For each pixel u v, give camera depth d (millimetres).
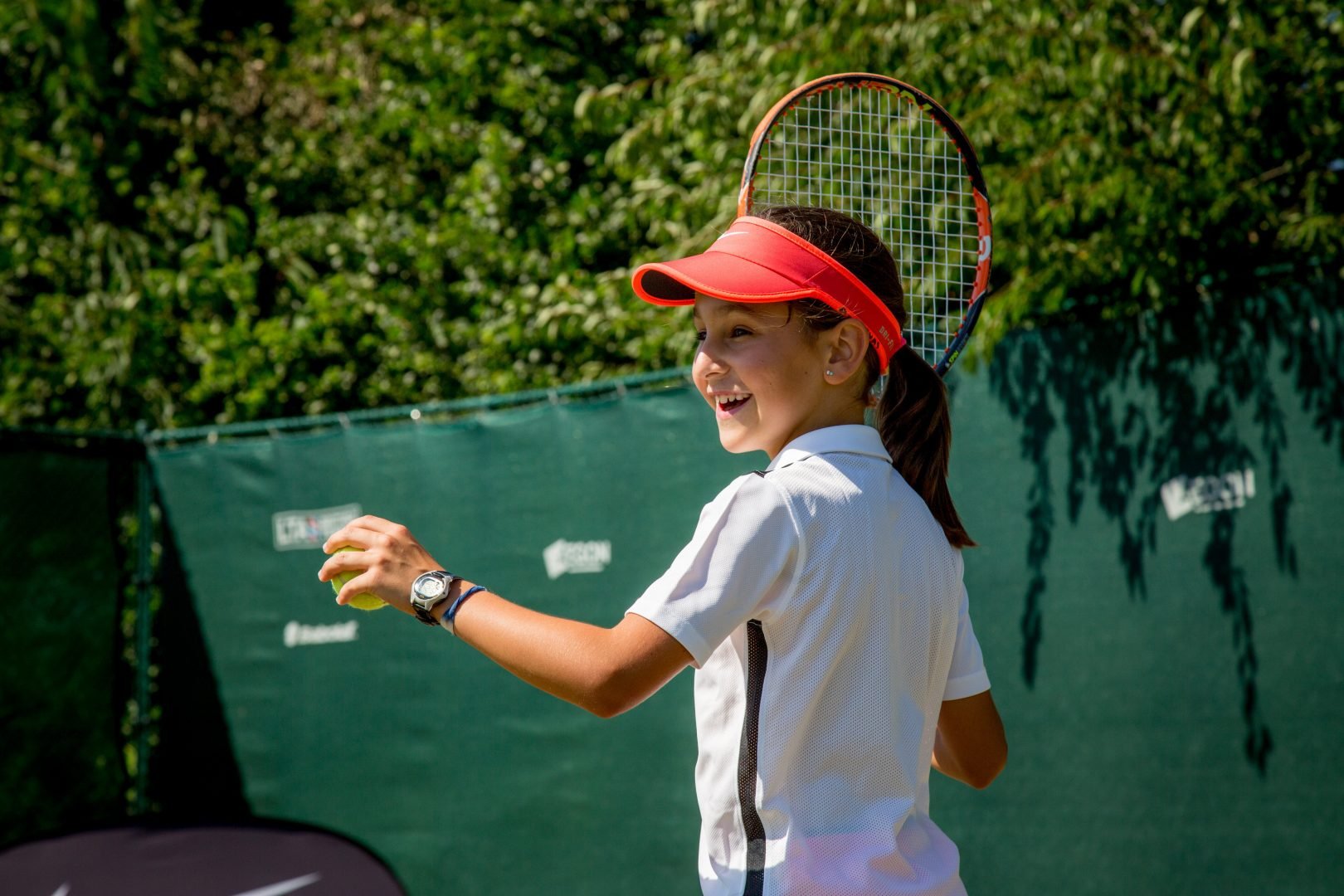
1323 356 7898
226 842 6633
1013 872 8555
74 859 6516
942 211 8430
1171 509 8289
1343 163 8859
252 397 14359
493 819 10164
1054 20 8586
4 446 10820
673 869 9484
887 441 3441
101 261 15227
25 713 10820
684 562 2834
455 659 10453
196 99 17000
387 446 10820
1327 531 7855
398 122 16016
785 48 9523
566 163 15422
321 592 11039
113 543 11625
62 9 14898
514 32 15922
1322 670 7836
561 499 10094
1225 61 8109
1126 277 8836
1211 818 8070
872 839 2826
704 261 3068
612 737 9781
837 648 2844
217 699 11375
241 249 15844
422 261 14945
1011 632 8672
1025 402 8719
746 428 3164
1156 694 8258
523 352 14188
